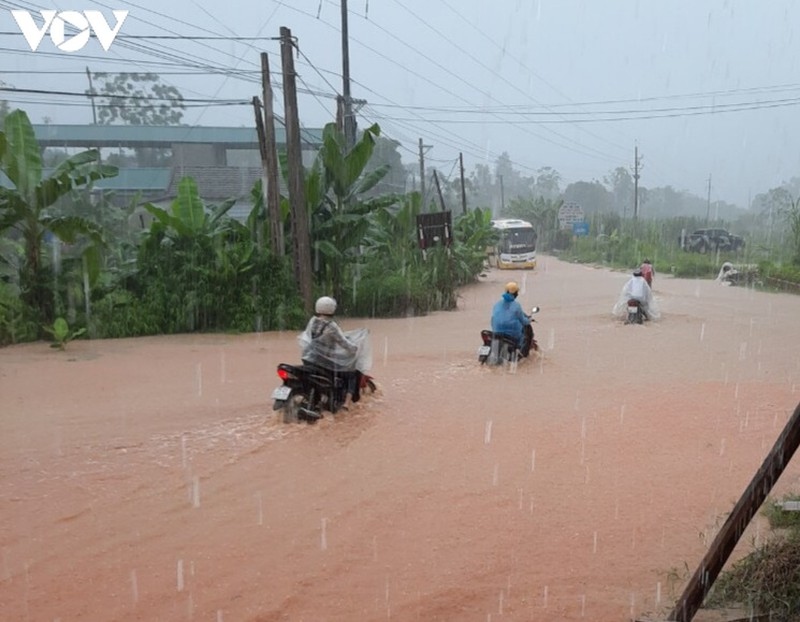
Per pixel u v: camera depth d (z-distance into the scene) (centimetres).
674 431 815
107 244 1617
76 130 3822
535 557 511
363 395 935
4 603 441
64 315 1538
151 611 433
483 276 3391
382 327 1683
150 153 4366
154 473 671
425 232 2181
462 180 4288
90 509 588
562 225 6625
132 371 1142
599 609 441
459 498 618
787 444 371
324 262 1873
